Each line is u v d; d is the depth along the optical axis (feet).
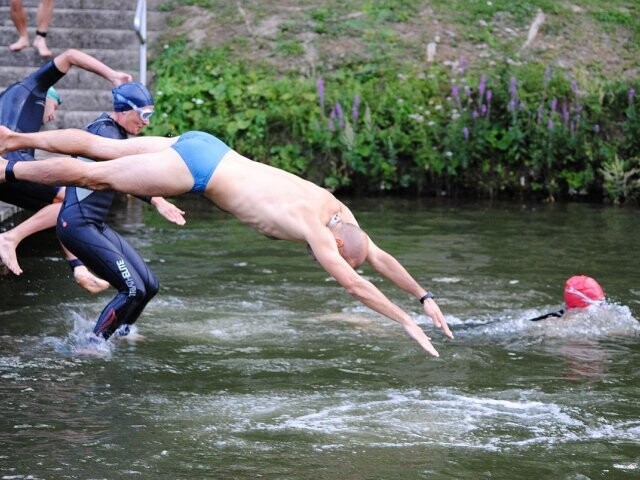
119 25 76.48
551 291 43.24
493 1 82.07
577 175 69.36
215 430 26.30
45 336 35.27
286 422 27.04
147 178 29.55
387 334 36.50
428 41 78.02
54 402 28.25
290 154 70.08
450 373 31.89
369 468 23.86
